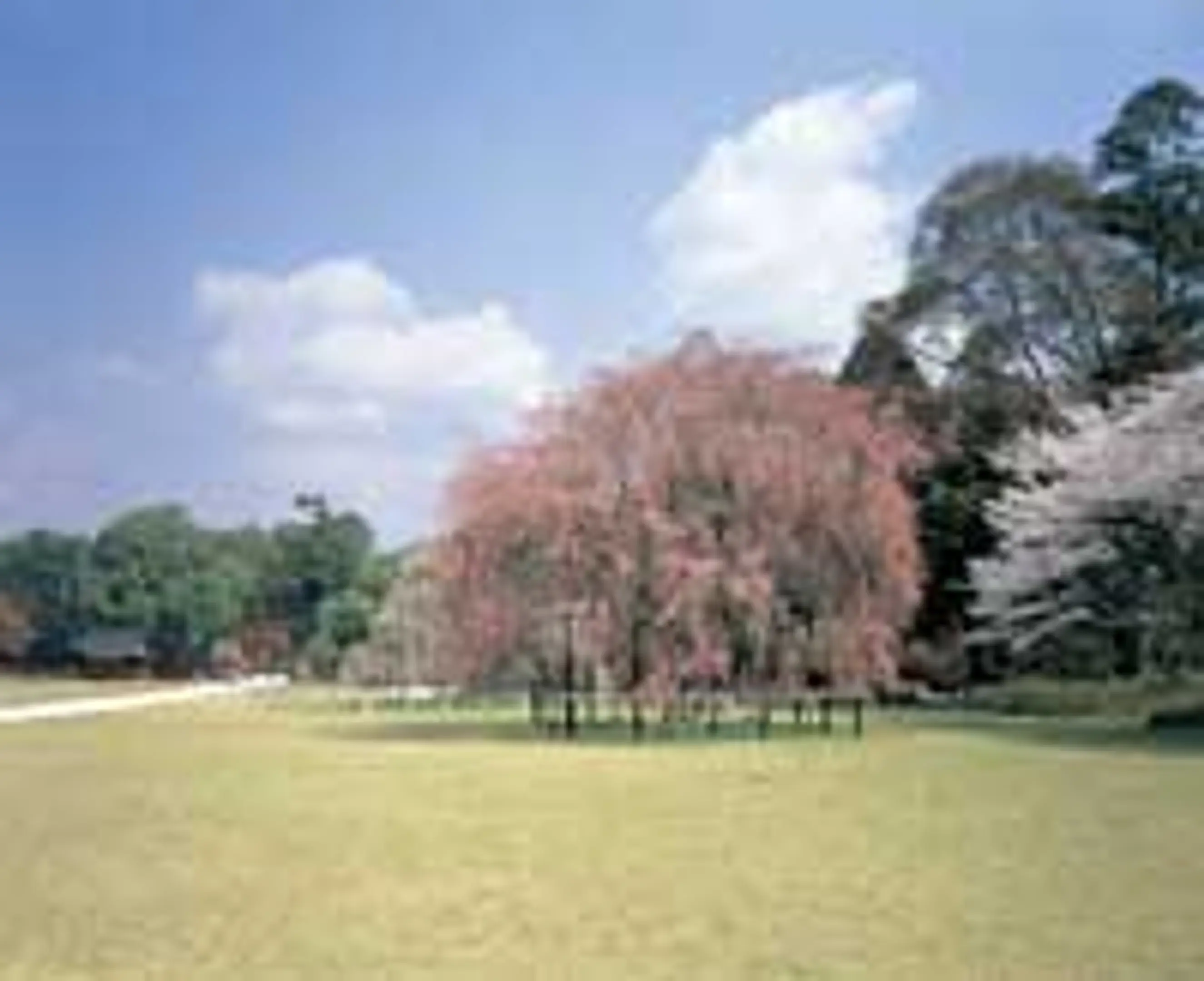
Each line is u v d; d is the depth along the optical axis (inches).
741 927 513.3
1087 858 656.4
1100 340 2144.4
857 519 1612.9
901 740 1450.5
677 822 811.4
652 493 1594.5
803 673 1624.0
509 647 1670.8
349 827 796.0
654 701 1619.1
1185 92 2111.2
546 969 453.4
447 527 1722.4
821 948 478.0
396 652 3157.0
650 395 1617.9
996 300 2177.7
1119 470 1563.7
